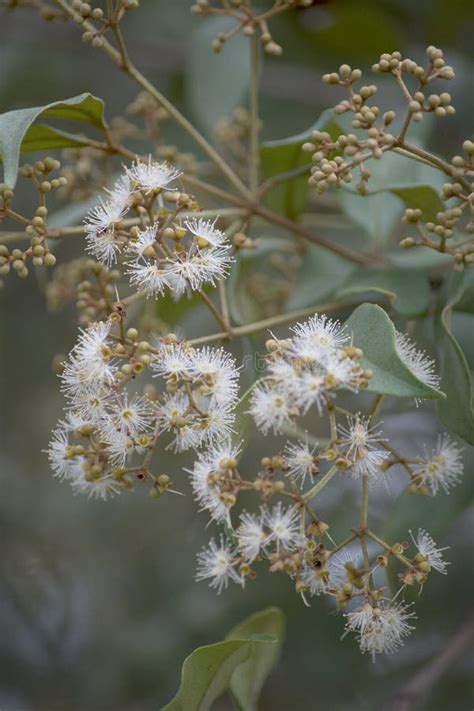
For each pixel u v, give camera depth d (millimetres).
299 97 6219
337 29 5918
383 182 3896
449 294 3395
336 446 2756
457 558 5836
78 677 6762
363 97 3037
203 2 3732
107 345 2904
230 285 3607
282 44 6184
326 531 2844
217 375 2832
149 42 6539
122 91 6734
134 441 2906
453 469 3016
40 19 6535
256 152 3783
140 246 2918
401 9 6316
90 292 3547
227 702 6426
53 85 6723
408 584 2926
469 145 2979
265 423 2707
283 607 6270
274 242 4145
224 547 2984
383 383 2578
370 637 2822
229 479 2785
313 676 6195
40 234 3152
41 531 6957
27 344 7223
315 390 2592
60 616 6945
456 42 6258
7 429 7293
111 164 4391
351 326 2705
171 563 6883
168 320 4383
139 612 6883
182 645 6527
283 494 2809
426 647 5867
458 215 3076
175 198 3039
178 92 6512
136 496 6895
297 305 3918
